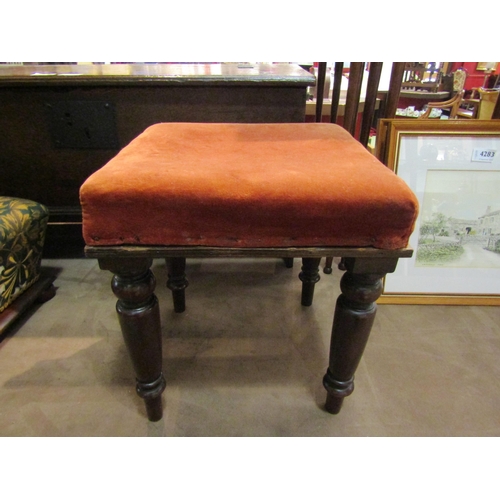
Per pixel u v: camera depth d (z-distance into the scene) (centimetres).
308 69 158
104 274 106
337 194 40
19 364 75
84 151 97
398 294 92
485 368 73
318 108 95
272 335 83
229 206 41
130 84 87
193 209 41
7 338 81
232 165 46
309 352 78
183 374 72
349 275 48
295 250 43
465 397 67
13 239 80
